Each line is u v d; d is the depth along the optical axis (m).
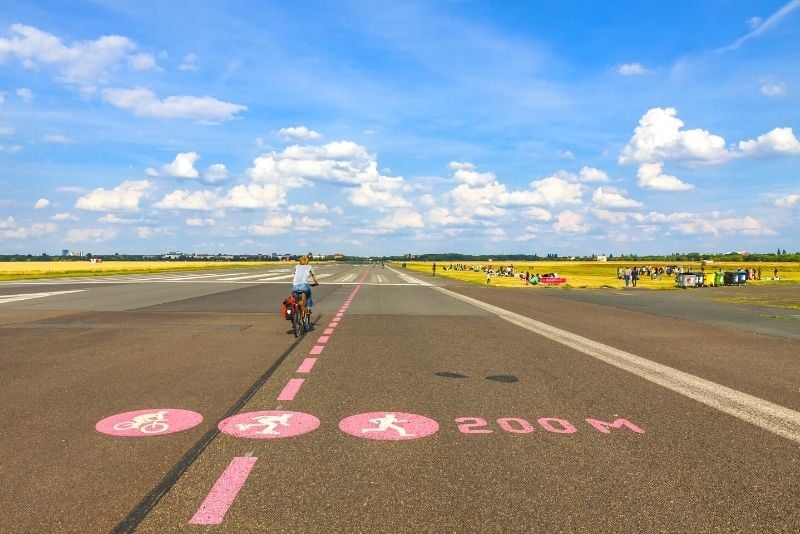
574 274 93.62
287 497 3.81
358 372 8.49
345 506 3.68
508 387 7.53
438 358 9.87
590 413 6.21
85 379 7.80
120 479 4.12
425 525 3.41
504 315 18.53
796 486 4.11
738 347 11.81
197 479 4.13
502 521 3.48
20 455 4.62
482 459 4.63
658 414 6.19
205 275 61.06
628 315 19.33
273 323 15.28
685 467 4.49
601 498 3.85
